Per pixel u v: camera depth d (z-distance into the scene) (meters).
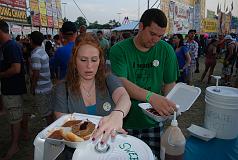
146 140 1.74
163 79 1.77
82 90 1.17
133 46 1.59
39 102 3.12
